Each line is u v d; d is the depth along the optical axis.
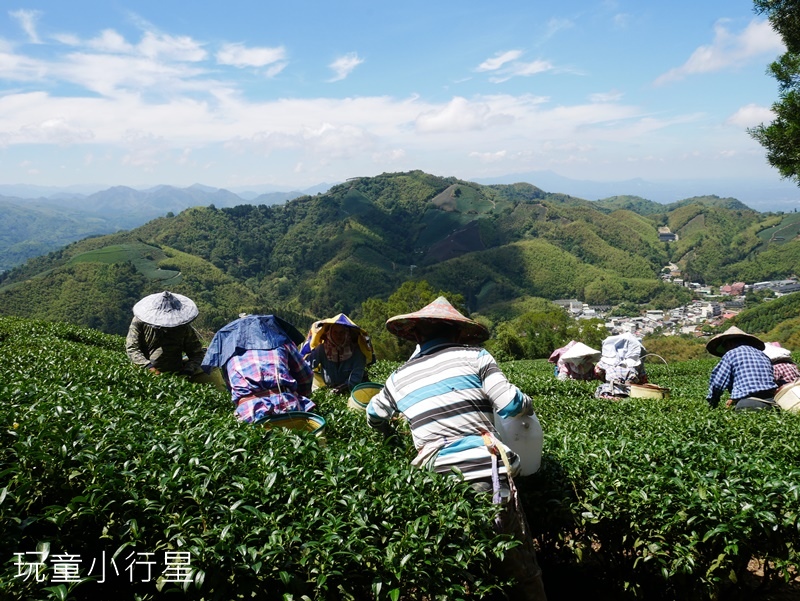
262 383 6.27
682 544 4.54
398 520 3.77
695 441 6.39
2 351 9.09
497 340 63.47
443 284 195.75
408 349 52.25
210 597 3.26
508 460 4.37
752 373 9.35
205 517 3.51
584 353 13.41
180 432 4.86
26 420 4.41
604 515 4.78
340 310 172.88
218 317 120.31
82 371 7.65
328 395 8.56
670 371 25.58
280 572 3.18
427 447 4.52
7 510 3.38
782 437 7.01
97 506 3.47
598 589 5.42
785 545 4.50
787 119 16.73
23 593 3.02
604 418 8.47
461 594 3.53
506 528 4.16
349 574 3.35
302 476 4.15
